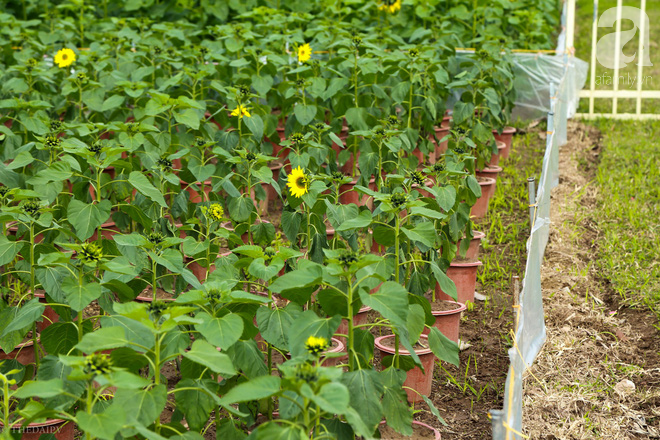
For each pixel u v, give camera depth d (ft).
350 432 10.21
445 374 14.38
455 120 21.25
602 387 13.87
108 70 23.70
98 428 8.38
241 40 25.70
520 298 12.30
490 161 23.29
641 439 12.43
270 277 10.97
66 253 10.73
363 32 29.53
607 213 21.50
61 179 13.60
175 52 25.07
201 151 17.56
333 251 10.40
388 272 12.34
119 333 9.37
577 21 49.78
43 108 21.17
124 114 22.22
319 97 22.66
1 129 17.65
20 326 10.96
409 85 21.26
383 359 12.48
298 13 29.43
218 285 10.87
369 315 16.60
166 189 19.04
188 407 10.34
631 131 28.43
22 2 33.32
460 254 16.35
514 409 10.16
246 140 19.29
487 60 23.34
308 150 18.92
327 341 10.13
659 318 16.21
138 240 12.16
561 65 28.25
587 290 16.94
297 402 9.12
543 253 18.74
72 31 30.37
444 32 27.07
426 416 13.00
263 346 14.56
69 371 10.96
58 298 12.20
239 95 18.76
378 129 17.79
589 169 25.34
